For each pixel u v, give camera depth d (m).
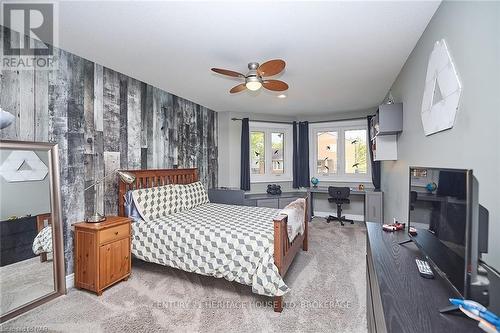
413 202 1.48
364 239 3.79
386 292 0.97
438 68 1.69
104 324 1.79
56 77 2.25
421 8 1.68
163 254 2.46
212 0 1.58
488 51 1.16
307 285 2.36
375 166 4.63
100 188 2.65
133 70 2.80
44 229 2.14
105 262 2.25
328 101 4.20
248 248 2.10
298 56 2.43
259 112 5.17
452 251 0.95
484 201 1.20
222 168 5.07
